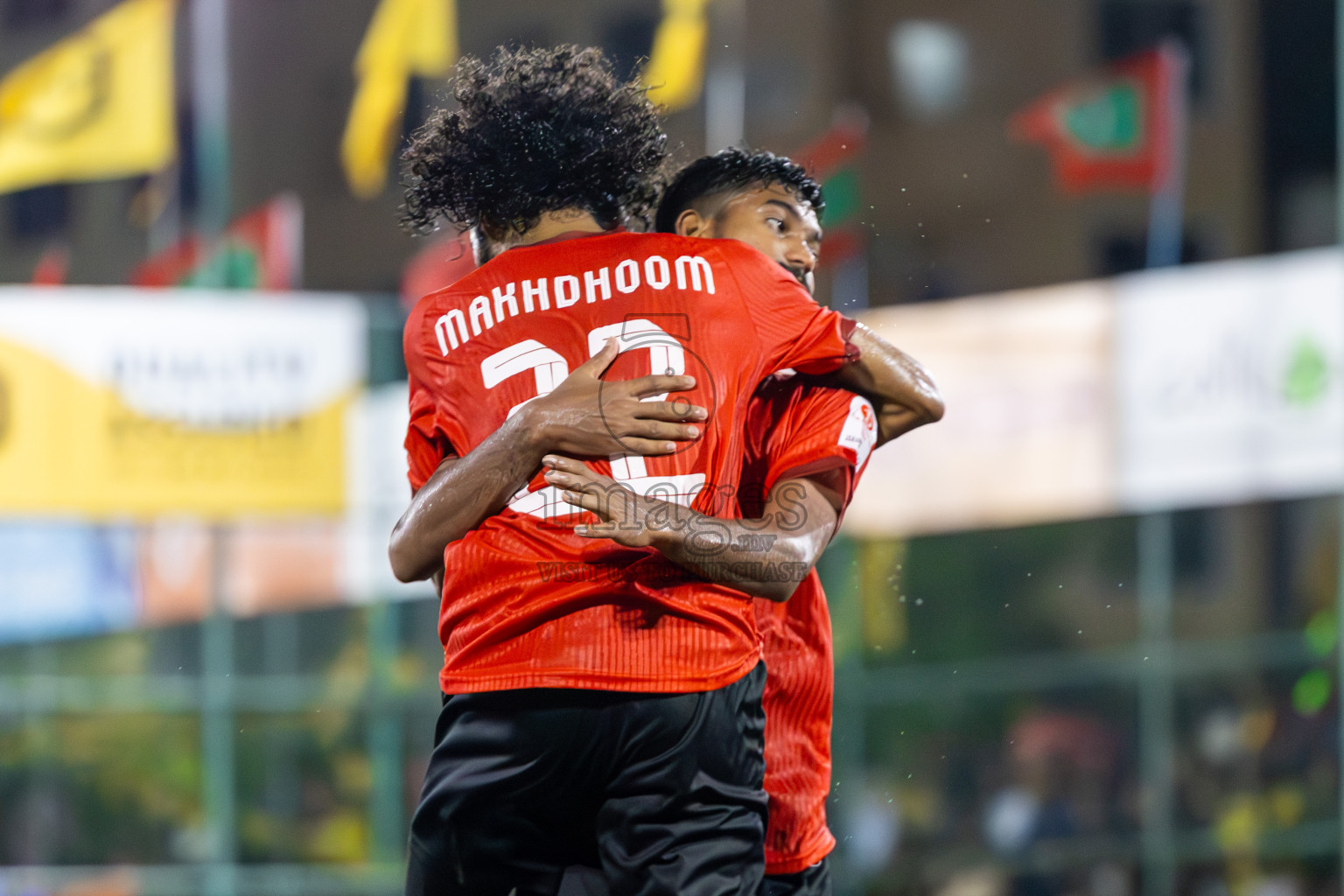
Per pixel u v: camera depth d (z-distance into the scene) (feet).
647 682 20.48
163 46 104.37
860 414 22.97
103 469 83.56
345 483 86.89
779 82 162.61
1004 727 105.91
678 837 20.62
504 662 20.81
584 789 20.98
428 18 116.16
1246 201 160.56
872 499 95.66
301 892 92.68
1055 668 100.63
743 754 21.22
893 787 103.65
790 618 25.52
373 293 152.56
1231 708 109.50
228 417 85.51
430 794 21.54
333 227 154.51
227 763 94.63
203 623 97.04
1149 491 90.07
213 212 130.00
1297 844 103.09
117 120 103.96
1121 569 122.21
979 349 93.35
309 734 104.37
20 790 106.32
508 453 20.74
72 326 83.82
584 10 153.07
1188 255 158.51
